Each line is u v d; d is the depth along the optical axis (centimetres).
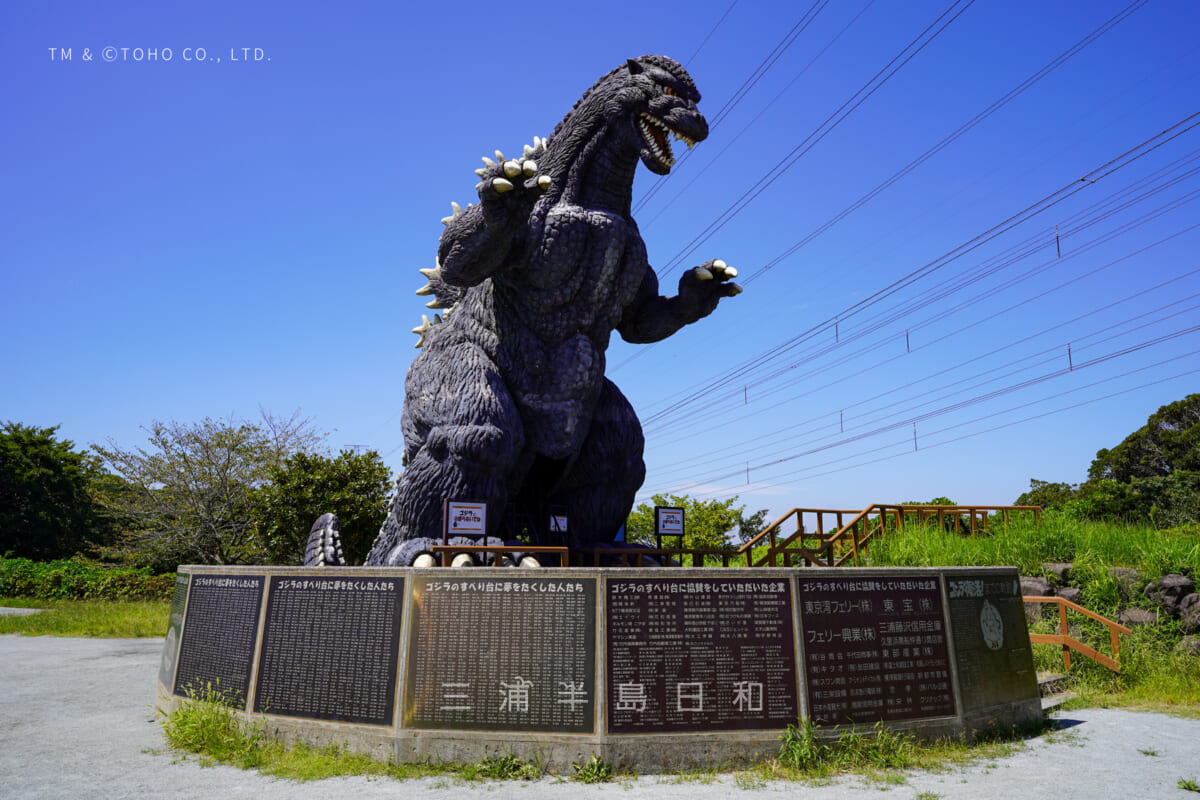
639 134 724
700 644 523
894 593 576
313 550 877
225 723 576
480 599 536
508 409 739
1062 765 521
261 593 604
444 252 689
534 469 822
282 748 550
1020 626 648
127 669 1002
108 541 3650
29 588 2481
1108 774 501
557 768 498
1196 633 850
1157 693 741
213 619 645
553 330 746
